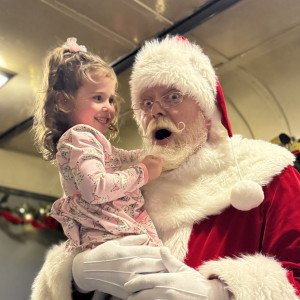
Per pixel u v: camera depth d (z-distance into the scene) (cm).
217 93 118
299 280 86
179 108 111
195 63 116
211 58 179
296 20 156
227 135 117
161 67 111
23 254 232
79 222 104
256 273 85
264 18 156
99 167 100
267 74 186
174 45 118
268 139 209
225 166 109
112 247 97
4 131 207
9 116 197
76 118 114
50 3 149
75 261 102
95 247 100
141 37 165
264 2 148
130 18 157
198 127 112
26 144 213
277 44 169
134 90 120
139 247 96
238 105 204
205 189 107
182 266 91
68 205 106
